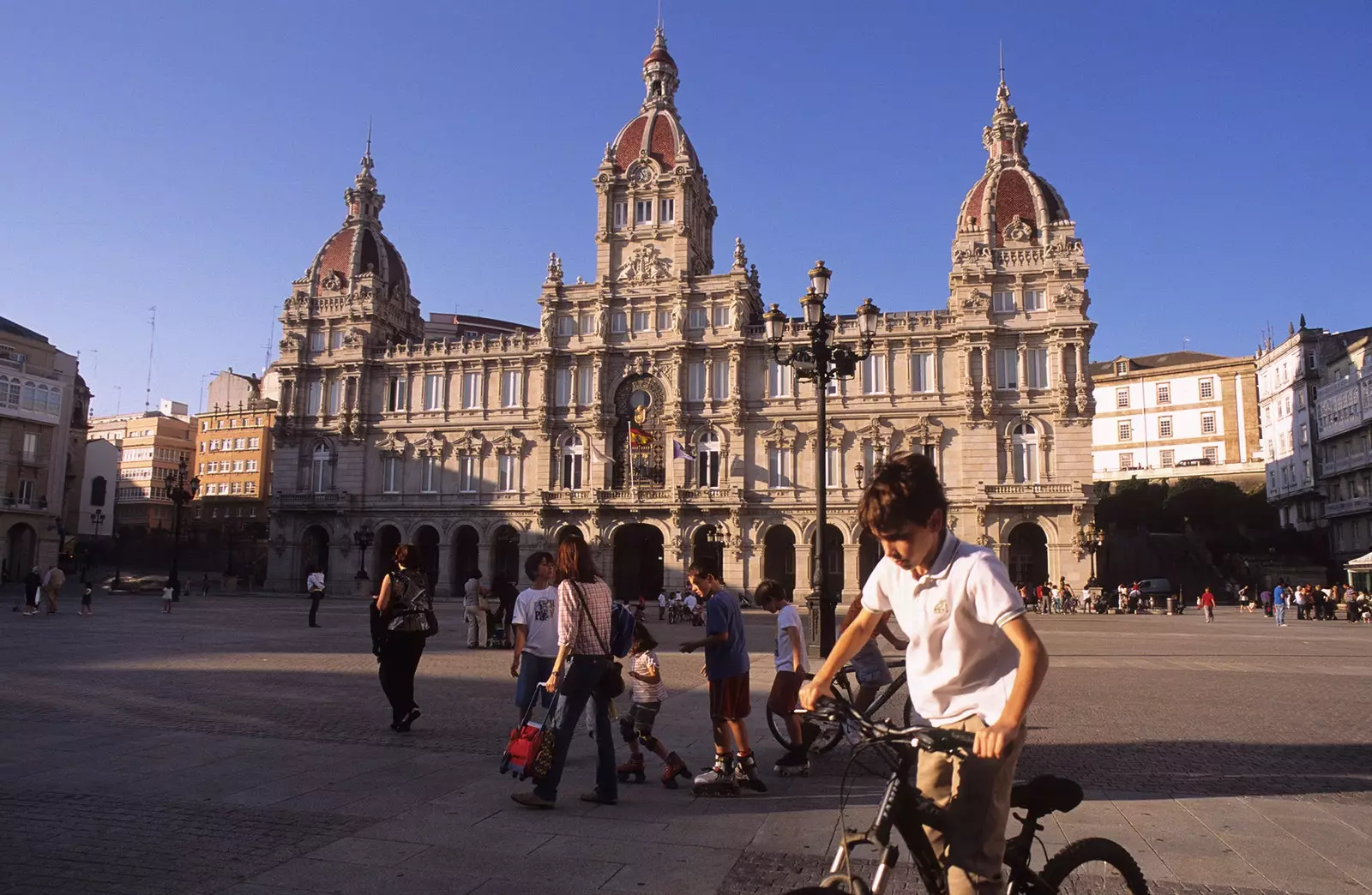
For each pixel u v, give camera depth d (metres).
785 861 8.48
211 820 9.59
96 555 107.94
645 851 8.73
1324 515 94.12
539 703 12.73
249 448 132.62
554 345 79.25
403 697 14.93
